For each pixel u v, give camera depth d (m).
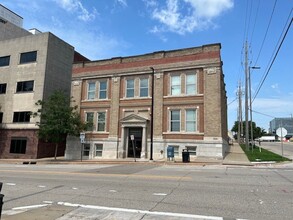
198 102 26.45
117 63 30.64
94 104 31.20
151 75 28.88
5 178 13.58
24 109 36.00
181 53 27.83
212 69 26.23
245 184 11.05
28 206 7.59
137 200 8.28
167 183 11.41
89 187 10.66
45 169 18.52
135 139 28.67
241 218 6.37
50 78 36.59
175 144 26.69
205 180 12.16
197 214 6.71
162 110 27.77
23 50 37.91
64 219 6.30
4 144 36.03
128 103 29.41
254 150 38.69
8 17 51.06
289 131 129.38
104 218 6.37
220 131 25.16
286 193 9.20
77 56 44.16
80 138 28.41
